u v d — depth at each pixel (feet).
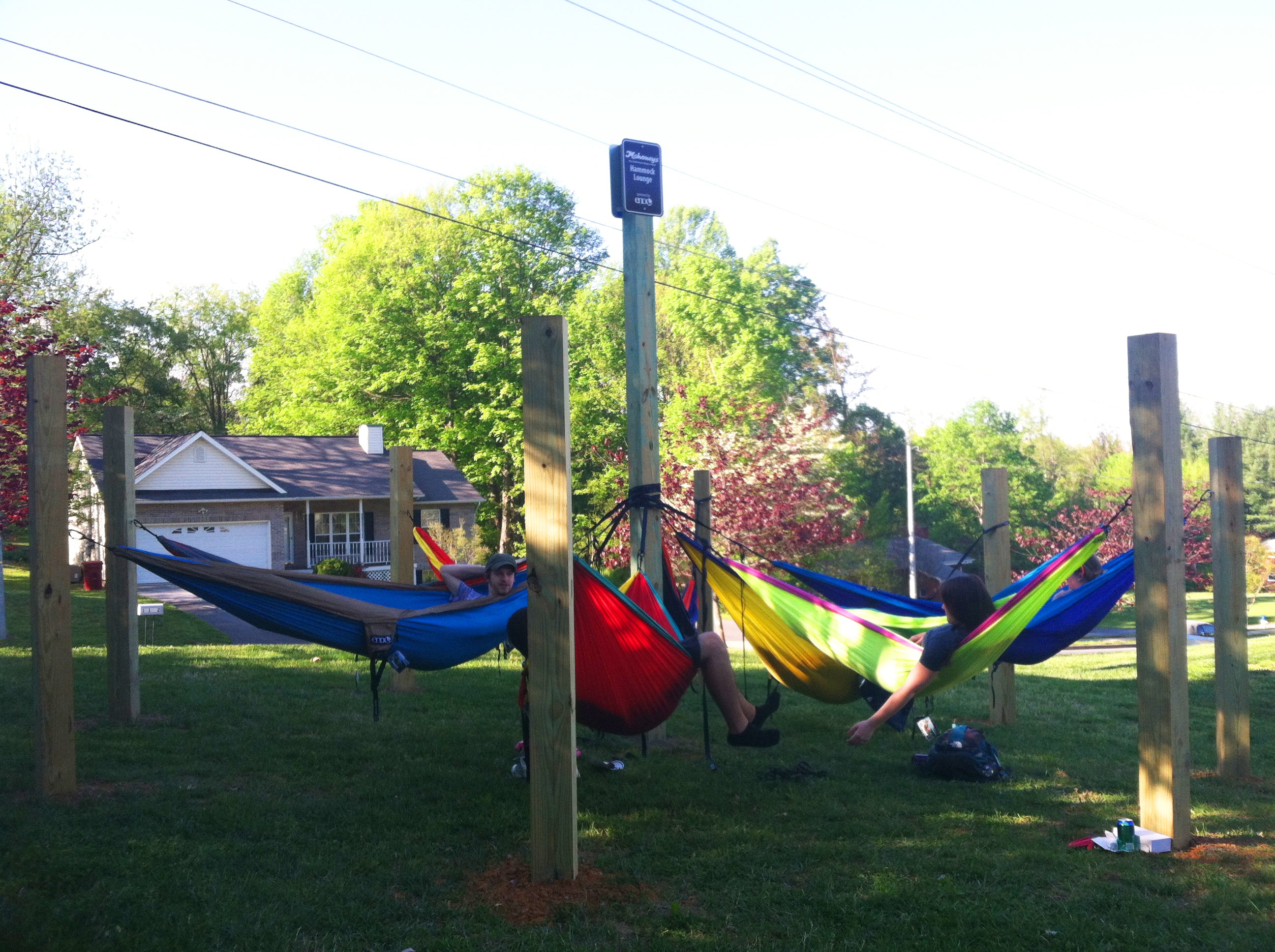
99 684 29.32
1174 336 16.93
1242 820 18.89
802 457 67.00
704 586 26.94
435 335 121.29
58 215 92.58
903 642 20.83
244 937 12.80
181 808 17.90
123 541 24.67
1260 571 127.13
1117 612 104.83
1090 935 13.32
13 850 15.39
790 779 21.39
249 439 114.73
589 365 123.44
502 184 121.70
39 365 18.47
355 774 20.83
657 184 24.95
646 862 16.02
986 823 18.40
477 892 14.74
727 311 111.55
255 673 33.37
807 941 13.07
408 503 31.07
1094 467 134.82
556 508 14.99
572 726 15.10
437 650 20.51
